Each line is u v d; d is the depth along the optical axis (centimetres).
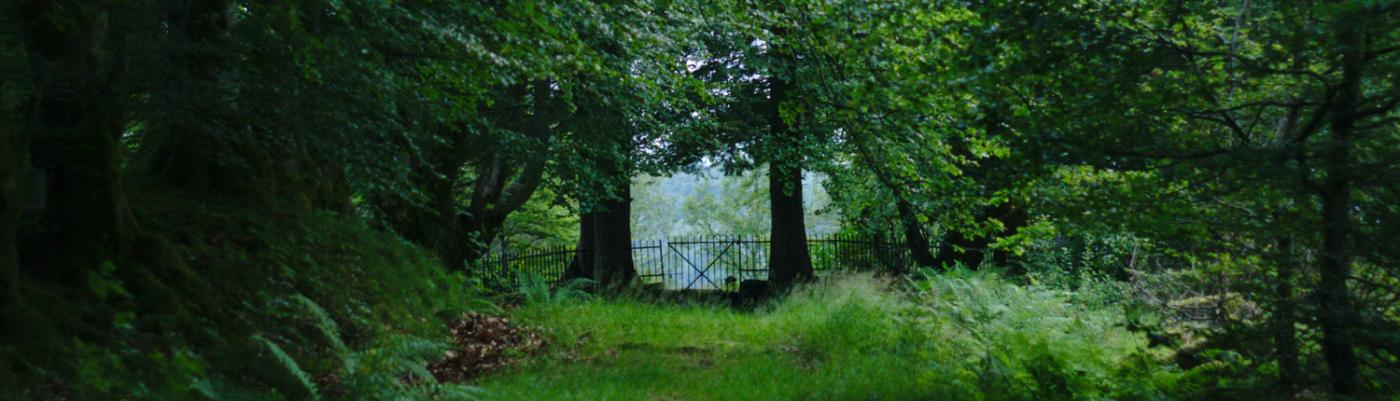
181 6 707
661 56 1009
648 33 923
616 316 1114
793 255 1961
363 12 780
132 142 941
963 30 666
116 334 562
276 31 683
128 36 638
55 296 552
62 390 475
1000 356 753
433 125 1154
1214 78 596
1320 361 545
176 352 557
